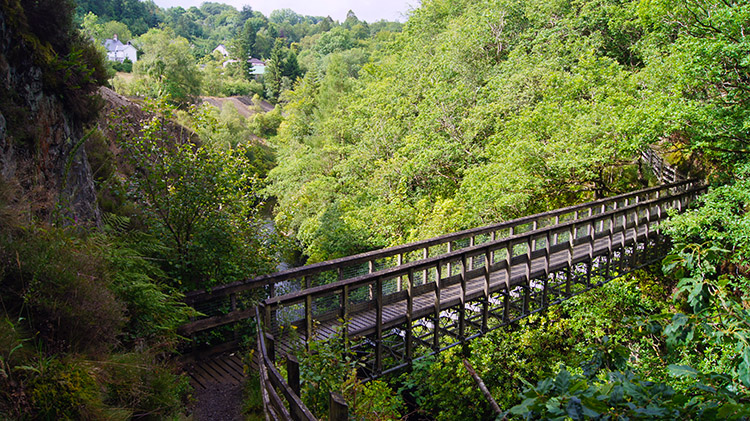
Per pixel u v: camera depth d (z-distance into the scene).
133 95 34.16
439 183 18.33
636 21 16.44
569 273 9.86
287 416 2.94
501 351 10.90
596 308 10.98
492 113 17.73
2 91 5.90
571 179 14.30
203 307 6.74
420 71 26.05
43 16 7.31
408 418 10.66
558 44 19.02
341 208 20.25
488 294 8.18
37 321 3.96
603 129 12.60
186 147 7.46
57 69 7.13
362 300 7.34
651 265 13.30
